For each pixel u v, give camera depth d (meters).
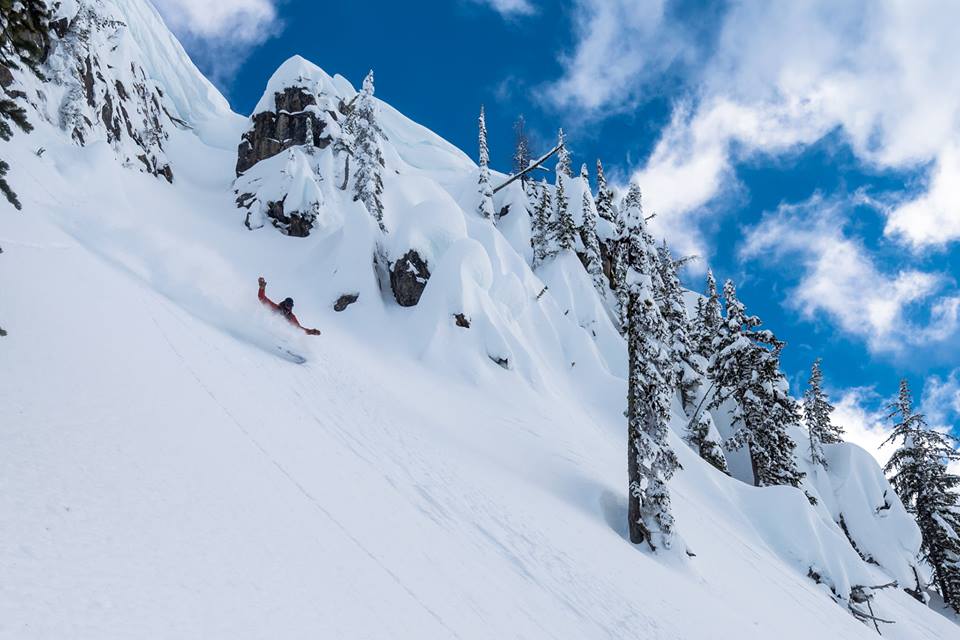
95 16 41.41
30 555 2.62
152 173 43.19
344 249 31.84
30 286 7.34
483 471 13.06
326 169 43.94
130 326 8.17
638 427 16.88
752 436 32.38
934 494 38.31
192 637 2.62
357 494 6.83
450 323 26.73
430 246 32.94
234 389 8.10
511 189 59.31
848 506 38.41
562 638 6.58
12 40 6.05
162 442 4.80
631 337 17.84
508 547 8.94
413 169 68.19
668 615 10.02
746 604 14.80
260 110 52.88
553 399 26.11
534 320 34.81
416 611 4.59
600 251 51.78
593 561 10.88
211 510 4.05
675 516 19.78
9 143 22.05
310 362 14.41
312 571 4.06
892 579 34.50
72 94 34.47
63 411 4.48
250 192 44.44
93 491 3.50
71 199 21.56
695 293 65.69
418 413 16.03
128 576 2.83
